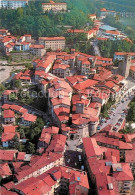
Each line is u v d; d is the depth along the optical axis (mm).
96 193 184375
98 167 198000
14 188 183375
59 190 195000
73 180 187375
